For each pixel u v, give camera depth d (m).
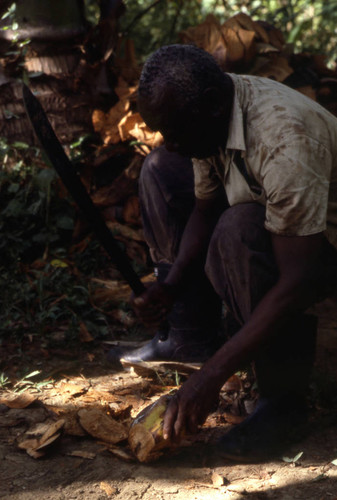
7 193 3.61
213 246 2.01
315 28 6.62
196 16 6.09
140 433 1.98
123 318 3.05
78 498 1.84
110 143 3.72
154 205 2.51
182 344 2.55
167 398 2.03
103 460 2.02
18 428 2.20
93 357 2.76
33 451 2.03
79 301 3.10
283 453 2.06
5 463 1.99
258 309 1.83
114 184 3.63
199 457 2.06
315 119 1.85
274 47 3.74
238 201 1.97
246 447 2.03
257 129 1.82
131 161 3.76
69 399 2.40
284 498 1.84
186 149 1.90
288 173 1.76
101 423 2.11
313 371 2.51
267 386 2.13
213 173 2.15
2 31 3.70
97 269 3.47
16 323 2.97
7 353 2.76
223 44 3.51
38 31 3.71
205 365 1.84
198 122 1.81
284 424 2.11
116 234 3.61
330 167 1.86
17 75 3.72
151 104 1.79
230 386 2.44
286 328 2.05
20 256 3.48
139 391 2.49
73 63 3.81
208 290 2.53
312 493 1.87
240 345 1.81
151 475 1.95
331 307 3.21
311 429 2.19
